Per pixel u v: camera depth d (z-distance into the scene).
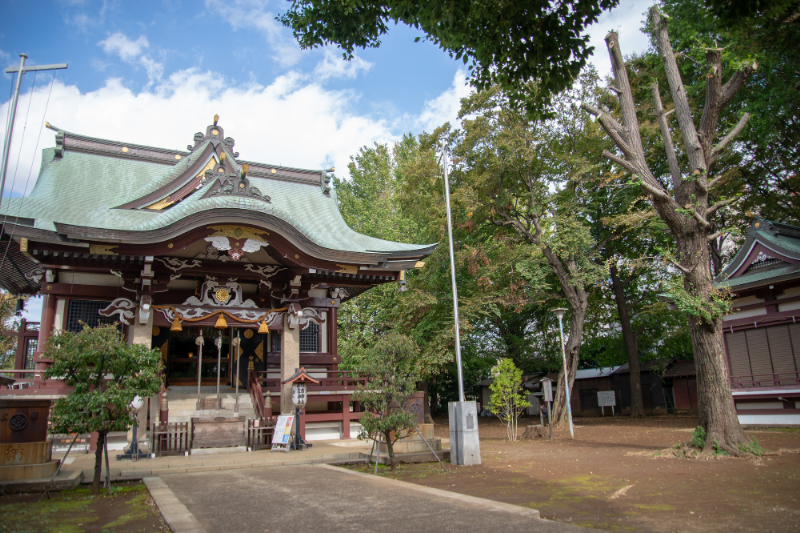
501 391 20.80
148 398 16.64
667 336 33.38
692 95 24.34
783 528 6.01
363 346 32.03
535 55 9.44
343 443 17.70
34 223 15.56
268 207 17.22
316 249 18.34
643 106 26.44
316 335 22.66
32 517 7.32
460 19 8.89
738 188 24.56
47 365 16.52
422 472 11.26
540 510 7.16
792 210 26.17
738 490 8.42
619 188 28.22
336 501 7.66
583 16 9.09
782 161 24.66
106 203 19.98
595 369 43.19
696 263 13.62
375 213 35.59
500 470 11.36
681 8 22.08
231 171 22.08
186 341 21.95
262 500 7.93
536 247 25.08
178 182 20.78
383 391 11.76
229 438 15.66
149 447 14.33
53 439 15.40
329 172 27.58
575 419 33.72
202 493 8.70
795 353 19.69
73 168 21.55
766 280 19.75
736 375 21.83
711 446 12.64
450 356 24.11
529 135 23.67
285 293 19.89
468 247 25.20
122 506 8.14
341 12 10.60
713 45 14.48
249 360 21.89
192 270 18.44
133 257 16.55
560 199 25.84
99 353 9.52
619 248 30.83
